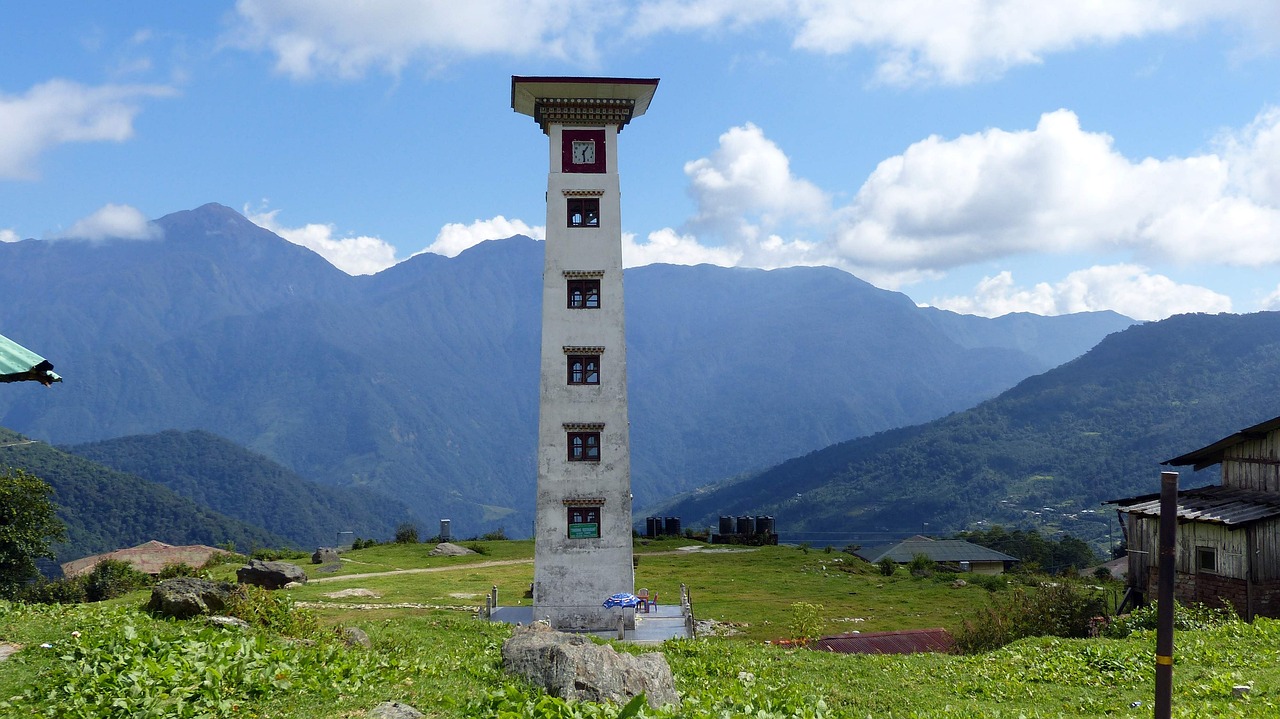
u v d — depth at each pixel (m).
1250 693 22.16
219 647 18.88
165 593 24.56
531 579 65.00
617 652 20.84
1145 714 21.20
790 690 24.00
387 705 16.55
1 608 21.36
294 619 25.34
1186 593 37.88
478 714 16.92
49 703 14.96
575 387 47.44
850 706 23.77
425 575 67.38
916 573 75.56
